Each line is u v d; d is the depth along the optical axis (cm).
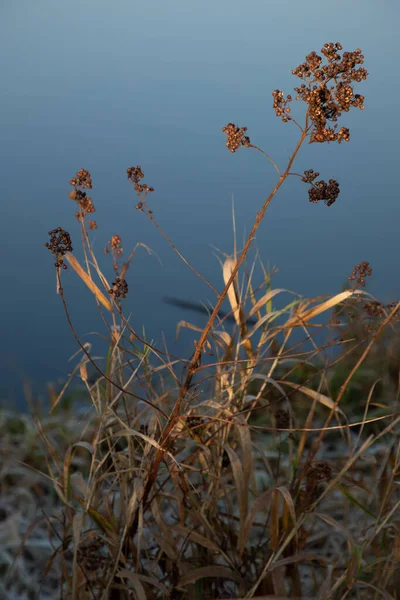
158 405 188
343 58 149
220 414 186
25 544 251
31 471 291
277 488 177
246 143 154
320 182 153
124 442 204
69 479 185
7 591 235
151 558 190
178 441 199
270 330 188
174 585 184
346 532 179
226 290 164
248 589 188
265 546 200
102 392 190
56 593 232
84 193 169
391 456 200
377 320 186
